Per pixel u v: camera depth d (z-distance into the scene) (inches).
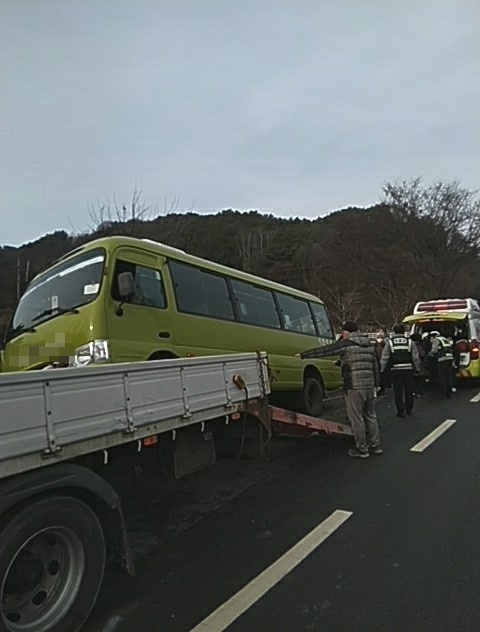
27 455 101.2
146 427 135.7
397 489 213.6
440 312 564.1
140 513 190.9
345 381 273.6
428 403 452.1
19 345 223.9
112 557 125.8
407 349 387.5
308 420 244.4
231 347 286.8
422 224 1416.1
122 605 126.4
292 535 168.1
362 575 139.7
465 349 536.4
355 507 193.2
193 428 167.9
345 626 115.7
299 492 213.0
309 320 415.2
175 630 115.8
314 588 133.0
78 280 218.7
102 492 119.2
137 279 228.2
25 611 105.9
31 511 103.3
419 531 169.0
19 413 99.8
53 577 111.1
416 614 120.3
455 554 151.7
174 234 821.2
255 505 198.2
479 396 484.4
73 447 112.0
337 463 257.3
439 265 1427.2
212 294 286.4
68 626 110.0
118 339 207.6
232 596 129.8
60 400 109.4
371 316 1530.5
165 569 145.3
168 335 237.0
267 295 355.3
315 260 1755.7
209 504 200.5
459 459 258.5
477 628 114.8
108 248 217.3
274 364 333.1
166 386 145.9
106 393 122.6
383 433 328.2
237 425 197.5
